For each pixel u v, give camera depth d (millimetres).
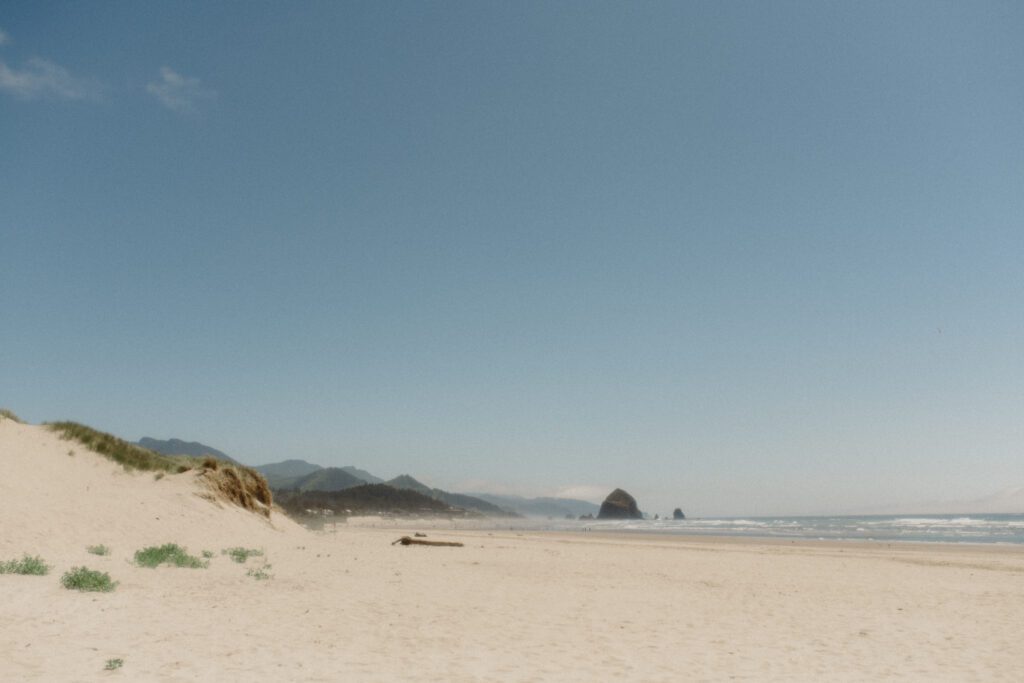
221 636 11000
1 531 18031
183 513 27781
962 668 10586
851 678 9812
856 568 29781
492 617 14539
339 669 9328
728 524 171875
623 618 15039
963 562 33875
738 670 10180
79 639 9969
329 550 30875
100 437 31688
